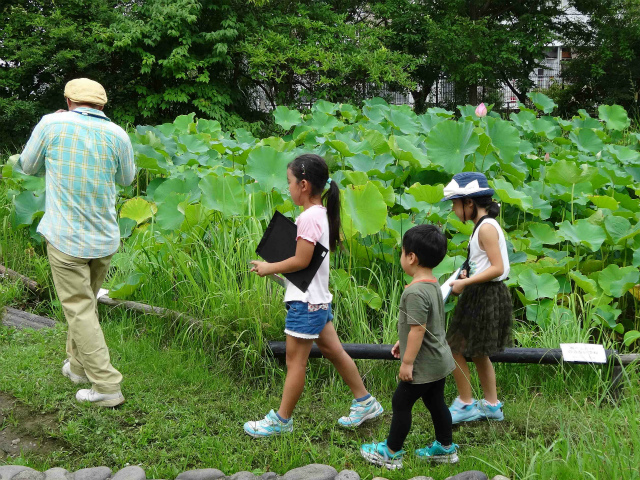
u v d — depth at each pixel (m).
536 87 16.52
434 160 5.68
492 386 3.32
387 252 4.68
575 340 3.96
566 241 5.11
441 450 2.96
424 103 16.09
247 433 3.14
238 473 2.74
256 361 3.74
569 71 15.63
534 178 6.60
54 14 10.86
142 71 11.60
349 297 4.16
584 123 8.85
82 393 3.28
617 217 4.72
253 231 4.57
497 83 15.77
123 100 12.54
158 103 12.70
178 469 2.84
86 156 3.13
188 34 11.82
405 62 13.88
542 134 8.18
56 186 3.12
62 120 3.14
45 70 10.96
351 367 3.22
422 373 2.81
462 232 4.75
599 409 3.45
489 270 3.04
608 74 15.23
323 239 2.94
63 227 3.12
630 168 6.48
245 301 3.84
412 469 2.90
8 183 5.89
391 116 7.42
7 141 10.70
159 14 11.58
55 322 4.28
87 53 11.21
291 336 3.03
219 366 3.78
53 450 2.98
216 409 3.37
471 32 14.15
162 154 6.27
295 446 3.01
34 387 3.39
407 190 4.87
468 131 5.65
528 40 14.41
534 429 3.24
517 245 4.88
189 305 4.19
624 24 14.61
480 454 3.01
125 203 4.97
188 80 12.81
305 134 7.00
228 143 6.75
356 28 13.91
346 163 5.93
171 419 3.25
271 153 5.11
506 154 6.00
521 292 4.75
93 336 3.22
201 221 4.62
